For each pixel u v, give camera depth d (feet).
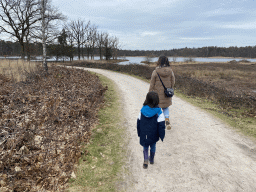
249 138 14.14
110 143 13.33
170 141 13.78
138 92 31.60
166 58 13.94
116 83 39.65
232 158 11.42
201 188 8.82
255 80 59.26
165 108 14.78
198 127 16.42
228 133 15.14
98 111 19.92
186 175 9.84
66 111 16.62
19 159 9.69
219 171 10.12
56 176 9.18
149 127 9.21
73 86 25.88
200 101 26.35
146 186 9.01
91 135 14.30
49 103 17.06
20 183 8.25
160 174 9.95
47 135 12.45
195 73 75.41
